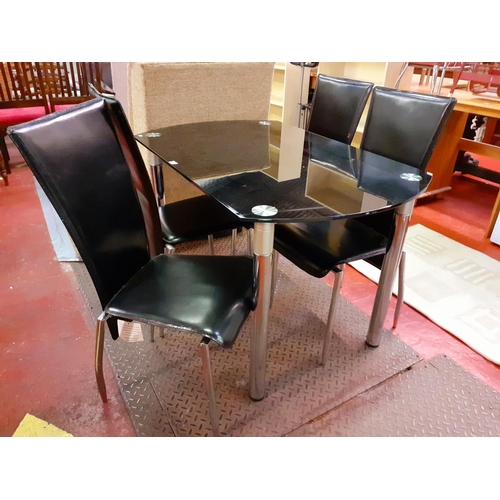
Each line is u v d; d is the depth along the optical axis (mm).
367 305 1995
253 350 1330
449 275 2217
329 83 2033
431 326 1856
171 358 1628
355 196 1239
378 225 1596
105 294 1168
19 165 3641
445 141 3027
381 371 1591
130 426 1357
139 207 1316
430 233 2670
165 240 1623
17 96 3156
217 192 1240
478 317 1897
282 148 1716
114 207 1188
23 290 1993
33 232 2521
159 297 1186
